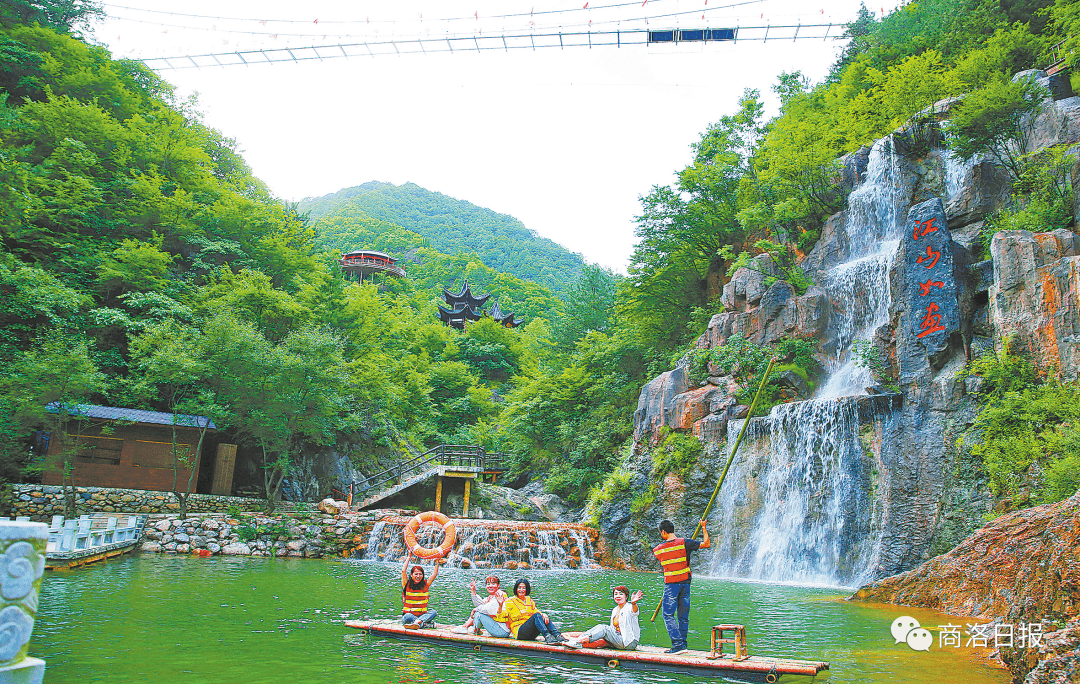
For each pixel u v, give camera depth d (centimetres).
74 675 721
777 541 2441
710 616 1345
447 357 7475
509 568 2523
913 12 4369
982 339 2092
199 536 2397
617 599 931
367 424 4047
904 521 2080
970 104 2573
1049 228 2136
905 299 2300
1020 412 1828
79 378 2452
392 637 1002
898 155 2997
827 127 3744
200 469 3198
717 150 4184
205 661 809
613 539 2884
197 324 3275
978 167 2541
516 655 902
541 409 4472
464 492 3725
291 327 3725
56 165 3638
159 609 1171
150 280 3397
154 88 5025
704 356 3100
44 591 1298
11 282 2869
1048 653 693
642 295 4191
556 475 4175
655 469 2930
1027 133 2634
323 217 18825
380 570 2142
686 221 4047
